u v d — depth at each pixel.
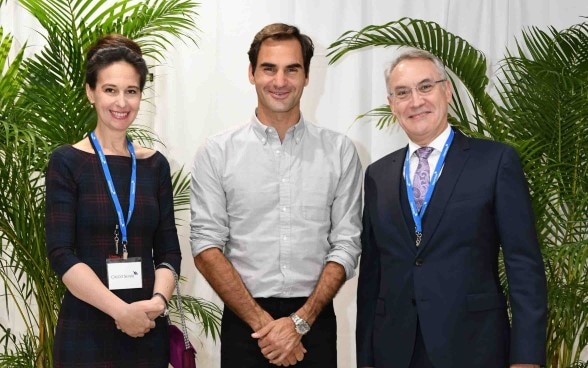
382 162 2.35
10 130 2.51
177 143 3.71
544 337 1.94
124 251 2.06
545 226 2.75
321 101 3.76
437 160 2.18
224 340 2.42
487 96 2.99
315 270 2.45
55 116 2.75
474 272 2.03
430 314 2.03
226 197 2.47
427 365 2.05
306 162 2.49
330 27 3.73
